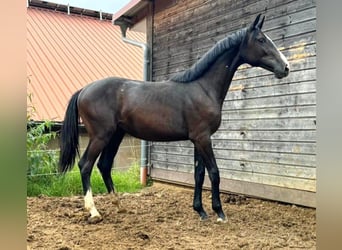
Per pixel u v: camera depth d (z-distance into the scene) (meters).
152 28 5.70
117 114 2.94
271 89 3.66
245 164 4.00
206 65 2.87
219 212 2.87
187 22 4.93
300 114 3.34
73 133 3.00
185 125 2.87
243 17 4.03
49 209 3.30
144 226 2.70
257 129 3.84
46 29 9.77
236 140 4.13
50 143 6.50
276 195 3.61
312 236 2.49
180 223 2.84
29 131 4.85
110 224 2.76
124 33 6.16
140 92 2.93
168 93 2.90
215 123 2.85
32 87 7.38
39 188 4.39
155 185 5.46
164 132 2.89
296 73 3.38
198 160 3.01
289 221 2.95
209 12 4.54
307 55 3.27
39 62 8.30
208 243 2.28
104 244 2.21
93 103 2.86
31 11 10.42
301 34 3.33
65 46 9.26
